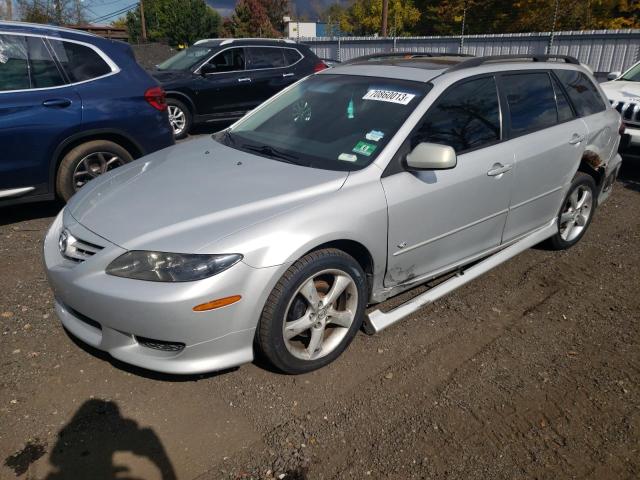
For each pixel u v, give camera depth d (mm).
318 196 2855
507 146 3732
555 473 2395
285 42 10469
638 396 2902
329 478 2332
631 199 6344
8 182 4715
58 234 2988
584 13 21328
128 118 5289
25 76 4777
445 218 3385
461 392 2891
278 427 2605
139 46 17391
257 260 2557
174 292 2447
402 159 3143
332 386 2908
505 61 4020
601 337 3459
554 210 4418
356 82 3760
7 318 3434
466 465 2418
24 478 2289
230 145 3691
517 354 3248
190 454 2432
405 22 29891
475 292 3986
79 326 2836
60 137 4891
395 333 3422
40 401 2729
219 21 42094
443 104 3398
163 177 3209
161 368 2598
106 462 2377
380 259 3102
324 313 2930
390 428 2623
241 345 2664
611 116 4836
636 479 2377
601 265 4520
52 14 31656
